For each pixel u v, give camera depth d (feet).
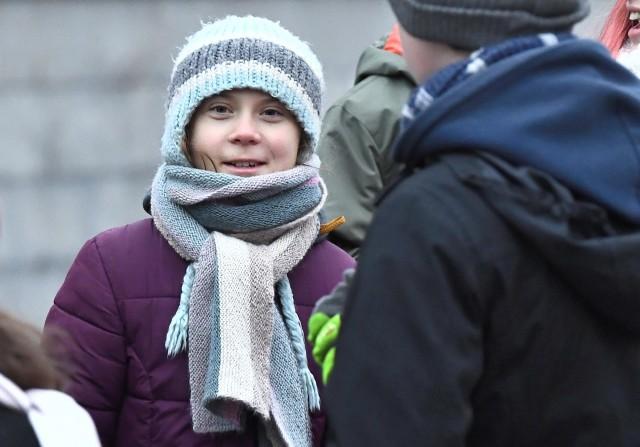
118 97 60.18
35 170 59.67
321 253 32.24
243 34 31.68
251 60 31.37
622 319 22.77
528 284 22.34
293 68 31.78
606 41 38.81
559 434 22.70
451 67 23.17
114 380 30.58
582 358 22.70
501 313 22.24
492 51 23.03
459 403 21.57
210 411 29.63
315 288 31.68
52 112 59.72
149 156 60.39
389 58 38.78
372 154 38.06
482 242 22.06
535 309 22.38
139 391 30.42
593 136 22.84
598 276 22.25
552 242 22.06
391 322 21.84
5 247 59.41
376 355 21.79
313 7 60.95
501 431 22.59
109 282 30.81
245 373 29.48
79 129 59.98
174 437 30.07
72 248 59.98
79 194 59.98
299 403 30.53
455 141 22.57
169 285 30.83
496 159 22.52
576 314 22.67
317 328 26.11
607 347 22.95
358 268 22.57
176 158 31.76
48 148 59.72
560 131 22.66
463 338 21.79
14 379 23.59
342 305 25.82
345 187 38.04
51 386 24.14
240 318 29.96
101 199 60.13
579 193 22.66
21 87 59.47
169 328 30.22
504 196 22.13
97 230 60.13
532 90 22.80
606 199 22.66
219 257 30.32
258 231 31.19
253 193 30.96
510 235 22.27
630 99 23.09
